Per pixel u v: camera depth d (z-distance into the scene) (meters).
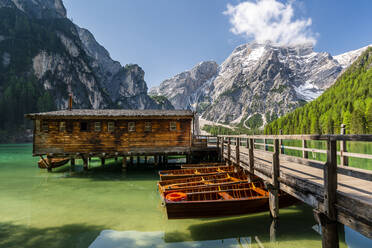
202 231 8.55
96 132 21.69
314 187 5.73
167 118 22.20
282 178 7.77
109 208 11.23
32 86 113.19
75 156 21.23
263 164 9.45
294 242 7.60
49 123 21.28
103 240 7.79
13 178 18.84
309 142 63.56
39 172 21.62
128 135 21.98
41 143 21.09
